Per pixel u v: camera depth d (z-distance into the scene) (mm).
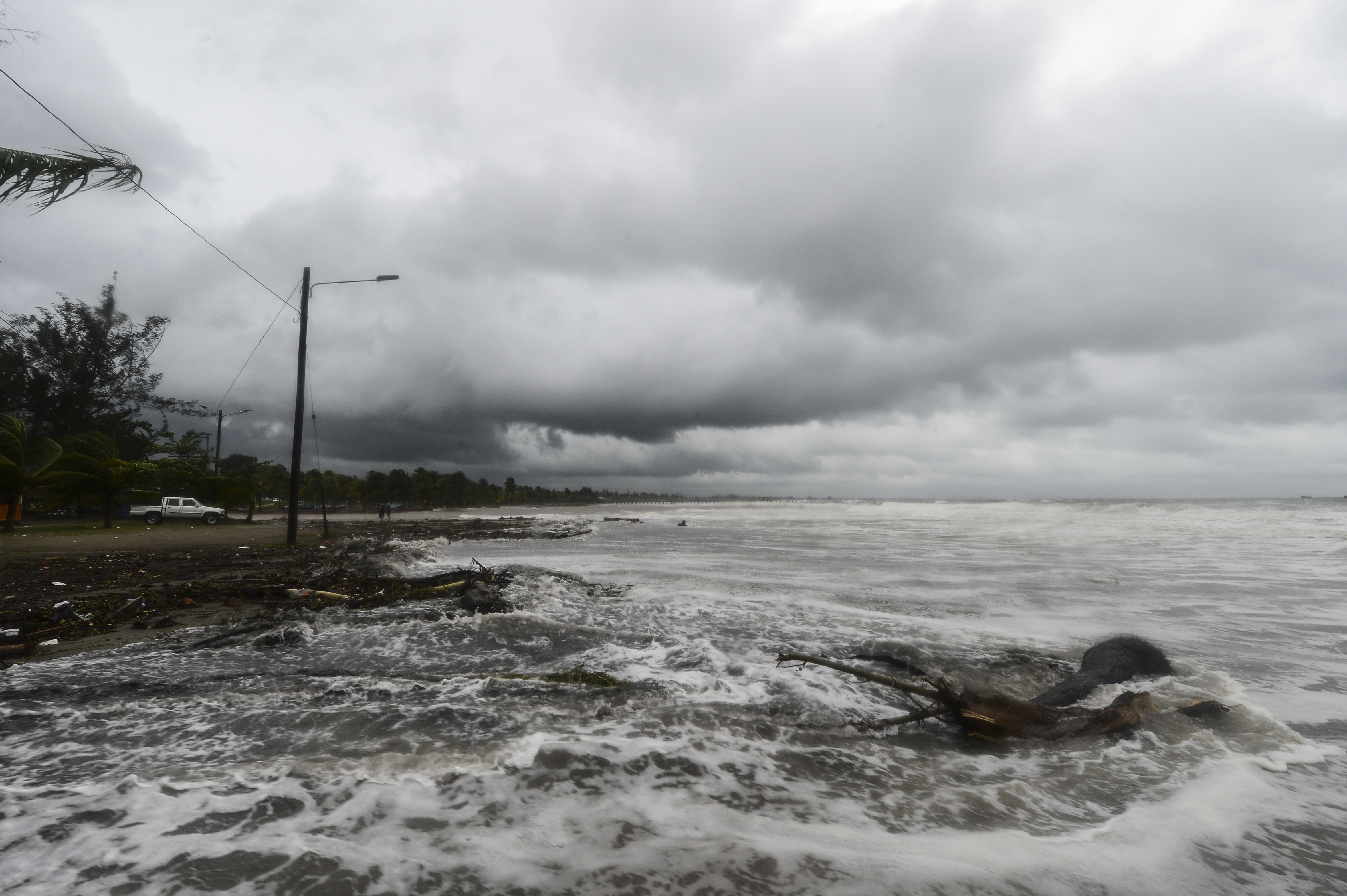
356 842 2695
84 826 2803
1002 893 2467
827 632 8070
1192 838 2982
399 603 9688
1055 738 4484
